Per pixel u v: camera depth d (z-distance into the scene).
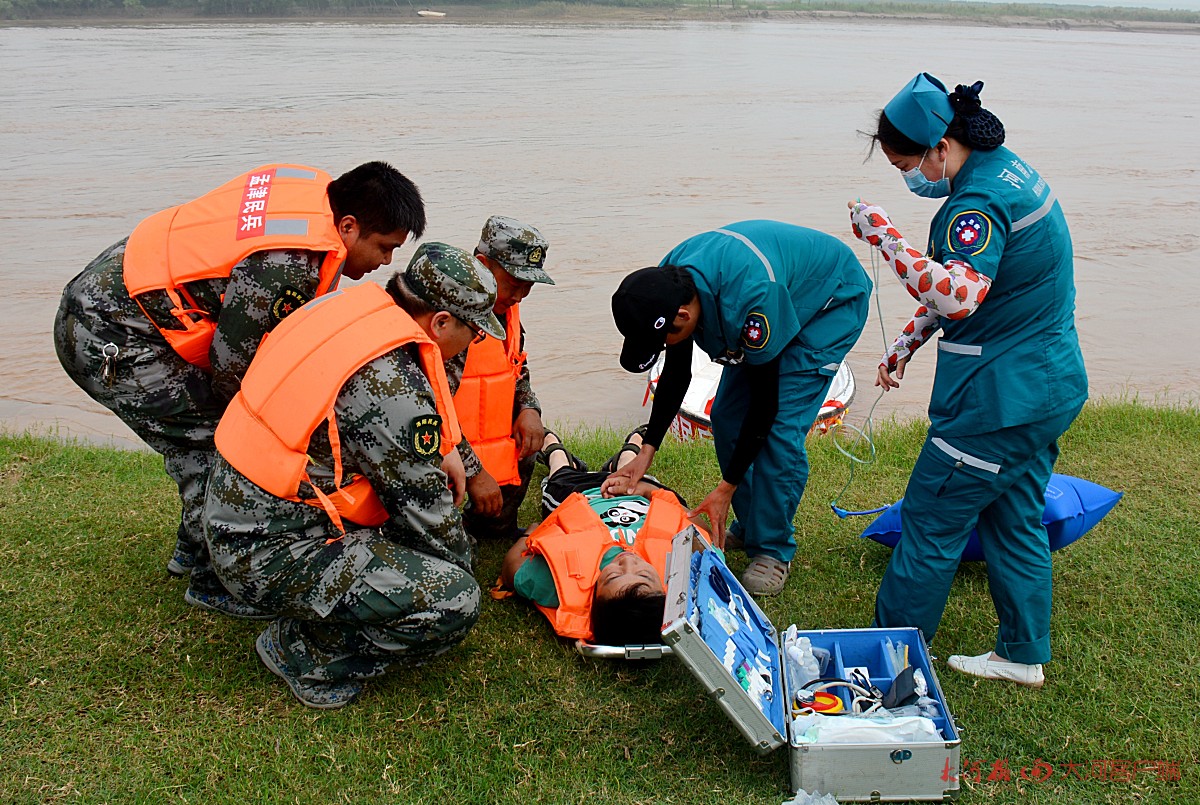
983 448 3.61
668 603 3.43
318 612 3.60
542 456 5.65
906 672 3.60
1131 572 4.69
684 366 4.50
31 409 8.79
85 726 3.59
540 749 3.57
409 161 19.66
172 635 4.11
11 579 4.46
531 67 39.91
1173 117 28.92
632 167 19.64
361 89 30.94
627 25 78.62
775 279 4.09
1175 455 6.10
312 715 3.70
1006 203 3.42
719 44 59.22
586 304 11.82
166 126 23.05
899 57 51.47
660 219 15.46
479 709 3.75
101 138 21.31
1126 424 6.71
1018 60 52.44
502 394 4.68
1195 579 4.60
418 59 42.25
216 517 3.57
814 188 17.95
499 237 4.44
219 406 4.04
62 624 4.15
